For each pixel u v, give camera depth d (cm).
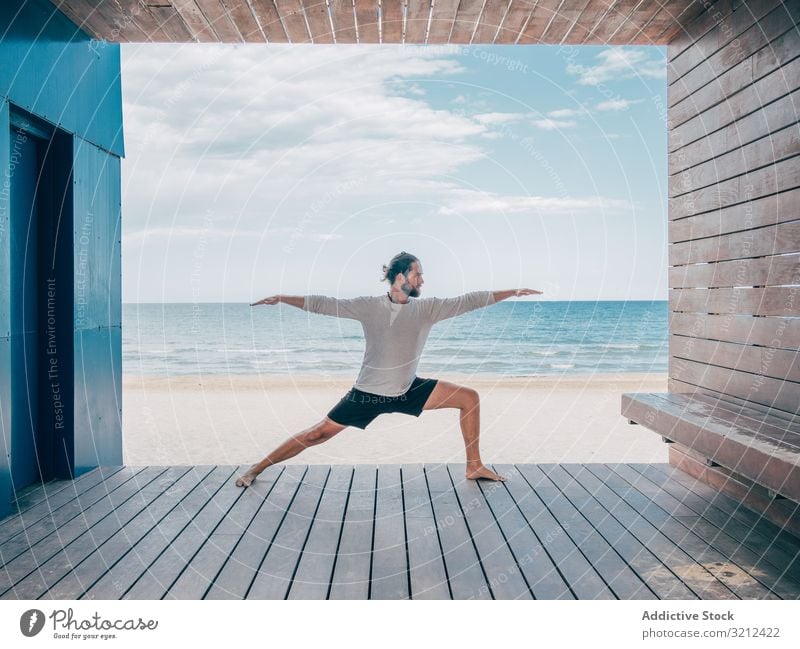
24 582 229
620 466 384
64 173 355
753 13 306
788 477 217
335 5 349
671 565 242
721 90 337
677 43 385
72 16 350
